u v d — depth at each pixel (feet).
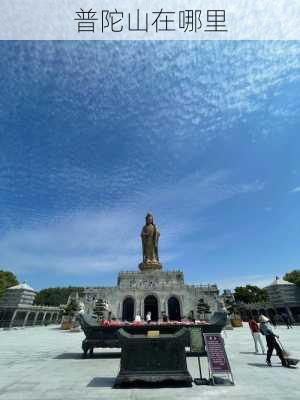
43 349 68.54
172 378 31.12
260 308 212.64
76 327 142.20
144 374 31.53
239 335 105.19
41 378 36.22
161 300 200.44
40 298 393.29
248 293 311.27
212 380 32.42
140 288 203.62
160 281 218.38
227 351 60.70
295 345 64.95
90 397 27.71
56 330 157.17
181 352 32.78
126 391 29.81
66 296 397.80
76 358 54.19
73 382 34.01
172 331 57.26
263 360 48.49
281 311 189.78
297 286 185.68
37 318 222.07
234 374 37.24
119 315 191.72
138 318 74.33
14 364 47.29
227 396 27.43
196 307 197.36
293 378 34.55
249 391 29.07
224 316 59.06
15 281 259.39
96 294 199.72
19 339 97.71
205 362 47.88
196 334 36.27
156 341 33.12
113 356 56.39
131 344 33.04
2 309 187.73
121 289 202.69
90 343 55.16
